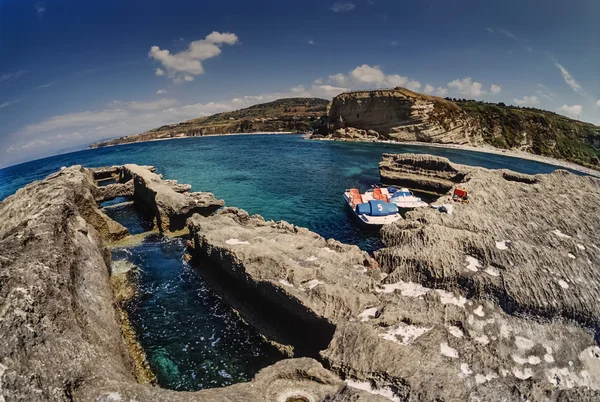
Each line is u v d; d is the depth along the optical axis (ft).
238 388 36.65
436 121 335.67
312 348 51.80
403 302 54.49
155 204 105.60
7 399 30.14
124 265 81.20
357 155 263.90
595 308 51.78
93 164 257.55
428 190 155.22
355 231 105.29
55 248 53.57
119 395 33.17
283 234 76.23
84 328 44.09
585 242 72.02
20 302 38.99
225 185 167.94
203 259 79.82
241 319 61.21
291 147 326.44
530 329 50.24
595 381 44.47
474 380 39.93
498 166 241.76
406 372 39.78
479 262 61.31
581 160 320.70
